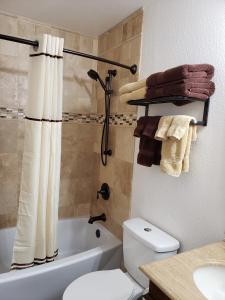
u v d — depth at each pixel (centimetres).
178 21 148
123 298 135
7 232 217
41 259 173
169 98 129
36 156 160
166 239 145
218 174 123
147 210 174
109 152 219
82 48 234
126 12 187
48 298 163
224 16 121
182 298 79
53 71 162
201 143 132
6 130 209
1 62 199
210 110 127
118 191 210
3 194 215
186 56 142
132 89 159
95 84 245
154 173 167
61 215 246
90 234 245
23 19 203
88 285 144
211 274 101
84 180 254
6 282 146
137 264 152
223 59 122
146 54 175
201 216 133
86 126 246
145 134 146
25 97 212
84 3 176
